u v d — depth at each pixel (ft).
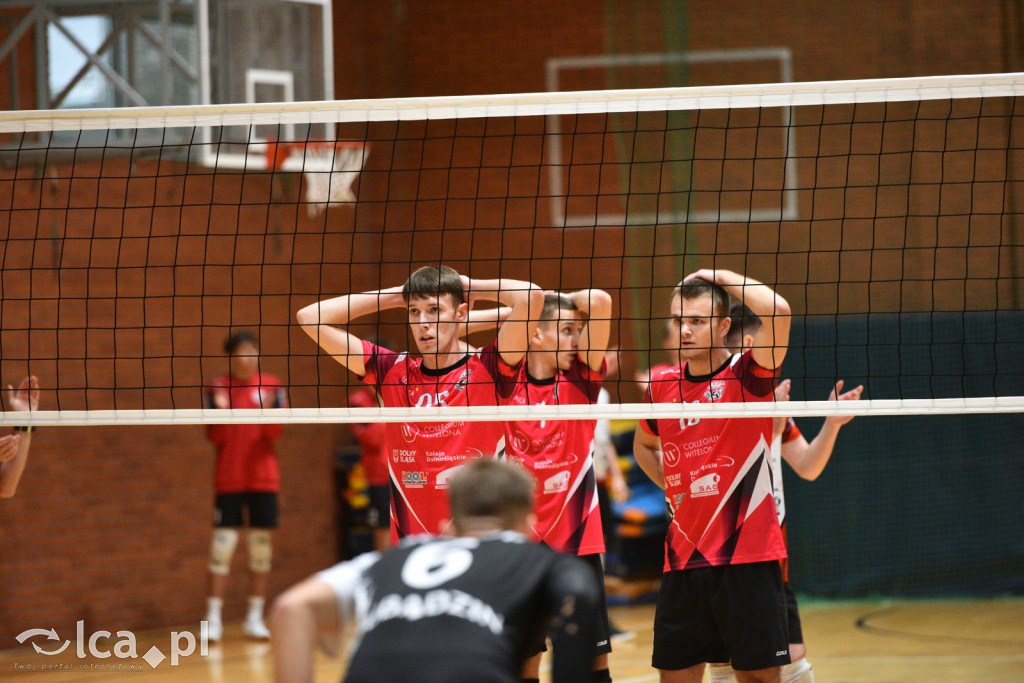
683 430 20.38
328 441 50.55
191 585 45.06
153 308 44.01
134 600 43.19
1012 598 46.16
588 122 51.60
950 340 47.24
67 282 41.55
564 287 51.26
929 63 49.32
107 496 42.68
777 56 50.24
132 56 39.73
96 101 39.50
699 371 20.99
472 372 20.76
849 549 47.16
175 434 45.03
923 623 40.73
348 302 22.04
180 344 44.83
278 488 44.29
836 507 47.29
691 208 49.60
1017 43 48.47
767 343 20.22
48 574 40.68
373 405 46.01
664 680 20.30
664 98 20.63
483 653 10.86
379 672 10.83
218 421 20.88
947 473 46.98
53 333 41.06
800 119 49.42
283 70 43.47
